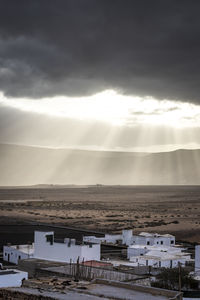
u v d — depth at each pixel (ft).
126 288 122.31
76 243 300.81
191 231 584.40
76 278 178.60
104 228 617.21
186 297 169.27
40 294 112.27
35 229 574.97
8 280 177.68
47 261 262.88
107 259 307.37
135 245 372.17
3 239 465.47
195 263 290.35
